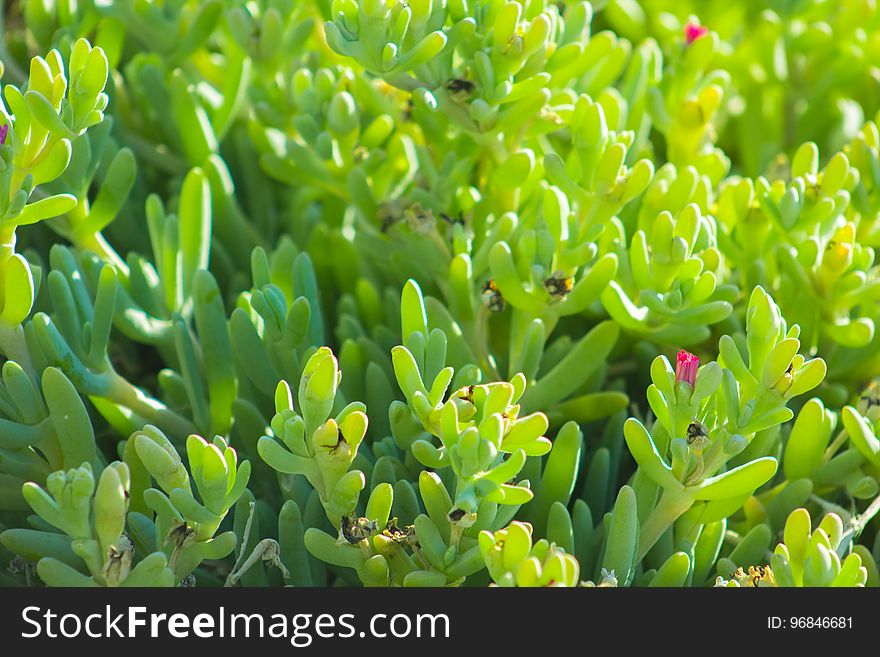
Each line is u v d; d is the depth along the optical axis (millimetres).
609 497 729
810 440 700
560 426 739
